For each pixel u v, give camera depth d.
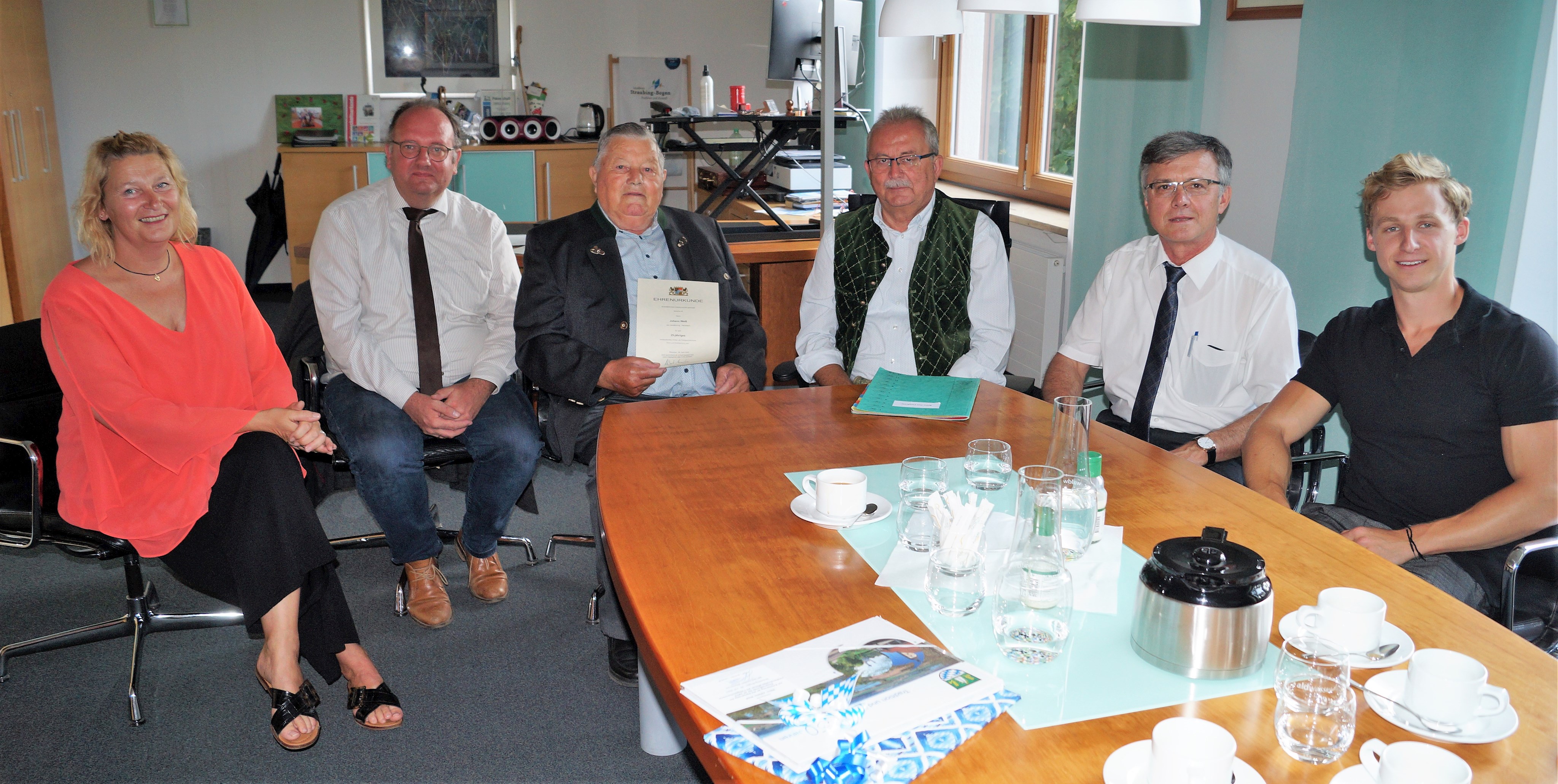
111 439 2.02
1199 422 2.36
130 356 2.03
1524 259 2.34
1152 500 1.53
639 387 2.32
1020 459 1.72
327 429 2.59
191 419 1.96
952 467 1.67
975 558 1.19
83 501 2.04
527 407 2.68
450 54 6.29
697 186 5.92
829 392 2.17
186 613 2.47
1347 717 0.91
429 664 2.37
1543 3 2.15
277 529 1.95
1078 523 1.29
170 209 2.05
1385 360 1.92
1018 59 4.63
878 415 1.99
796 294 3.86
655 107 3.87
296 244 5.87
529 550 2.92
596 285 2.47
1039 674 1.05
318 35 6.14
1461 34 2.27
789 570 1.30
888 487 1.58
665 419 1.97
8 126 5.14
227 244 6.34
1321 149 2.66
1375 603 1.11
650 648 1.11
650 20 6.48
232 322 2.19
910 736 0.93
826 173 2.97
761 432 1.88
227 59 6.07
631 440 1.83
